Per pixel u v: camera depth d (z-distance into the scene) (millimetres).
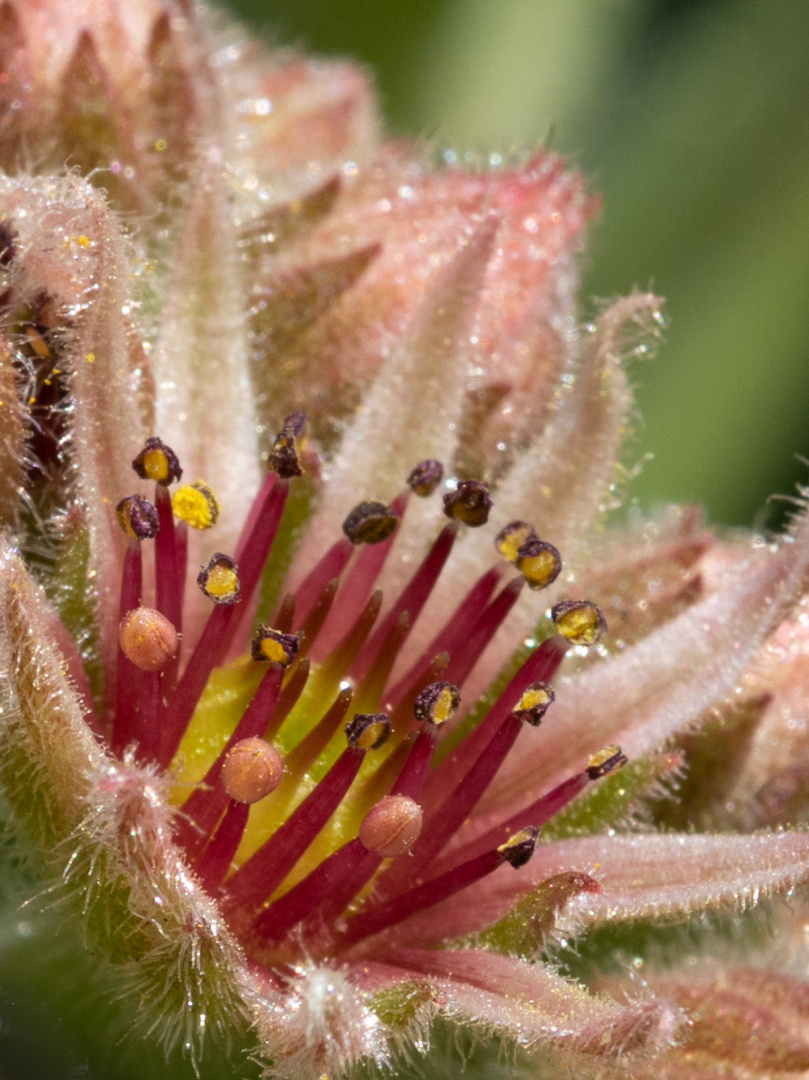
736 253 118
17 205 87
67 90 93
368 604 89
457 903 87
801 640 94
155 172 94
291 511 91
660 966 91
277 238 94
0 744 85
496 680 91
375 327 94
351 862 85
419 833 86
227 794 86
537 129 126
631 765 89
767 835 87
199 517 88
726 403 116
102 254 87
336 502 92
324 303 94
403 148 103
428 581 89
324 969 82
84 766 84
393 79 126
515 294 95
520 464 92
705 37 124
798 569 90
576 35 127
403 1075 86
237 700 88
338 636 90
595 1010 83
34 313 88
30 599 84
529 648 91
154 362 91
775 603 90
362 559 90
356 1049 81
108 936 84
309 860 87
